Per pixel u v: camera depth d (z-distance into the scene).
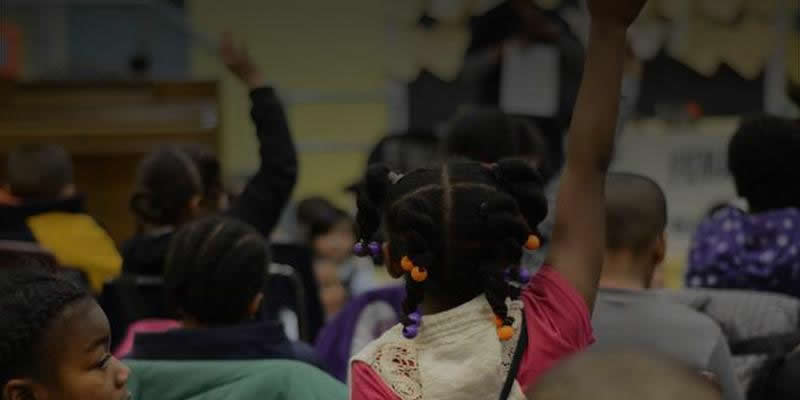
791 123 6.29
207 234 5.08
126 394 3.56
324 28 15.38
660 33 15.33
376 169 4.00
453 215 3.71
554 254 3.91
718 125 15.17
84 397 3.44
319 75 15.38
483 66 12.45
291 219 12.76
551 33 12.32
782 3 15.27
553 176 8.05
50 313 3.41
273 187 6.45
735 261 6.01
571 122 4.00
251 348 4.93
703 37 15.28
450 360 3.68
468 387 3.62
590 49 3.98
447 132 6.51
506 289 3.67
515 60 12.27
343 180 15.05
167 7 14.91
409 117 15.24
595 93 3.96
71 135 11.01
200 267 5.00
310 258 8.31
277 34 15.41
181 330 4.92
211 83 11.33
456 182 3.79
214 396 4.66
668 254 14.65
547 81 12.23
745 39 15.29
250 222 6.33
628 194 5.21
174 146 7.08
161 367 4.73
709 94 15.33
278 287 7.56
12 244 7.00
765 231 6.02
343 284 11.05
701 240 6.19
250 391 4.64
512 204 3.73
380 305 6.57
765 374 5.11
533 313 3.76
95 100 11.37
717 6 15.28
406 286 3.78
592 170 3.95
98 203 10.99
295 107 15.28
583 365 2.34
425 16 15.30
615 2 3.93
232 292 5.01
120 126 11.08
